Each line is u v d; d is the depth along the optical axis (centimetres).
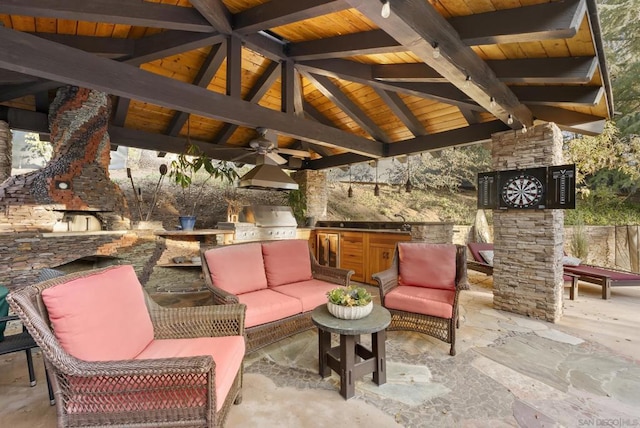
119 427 131
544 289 339
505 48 244
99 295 153
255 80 444
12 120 369
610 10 632
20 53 204
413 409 185
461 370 231
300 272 328
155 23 247
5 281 324
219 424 142
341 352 201
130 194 614
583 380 215
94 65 235
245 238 488
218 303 249
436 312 265
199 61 394
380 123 504
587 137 645
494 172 383
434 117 454
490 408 185
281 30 316
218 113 303
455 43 212
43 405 190
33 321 124
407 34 180
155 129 511
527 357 251
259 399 197
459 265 304
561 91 289
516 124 337
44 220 349
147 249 419
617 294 446
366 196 921
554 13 181
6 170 365
